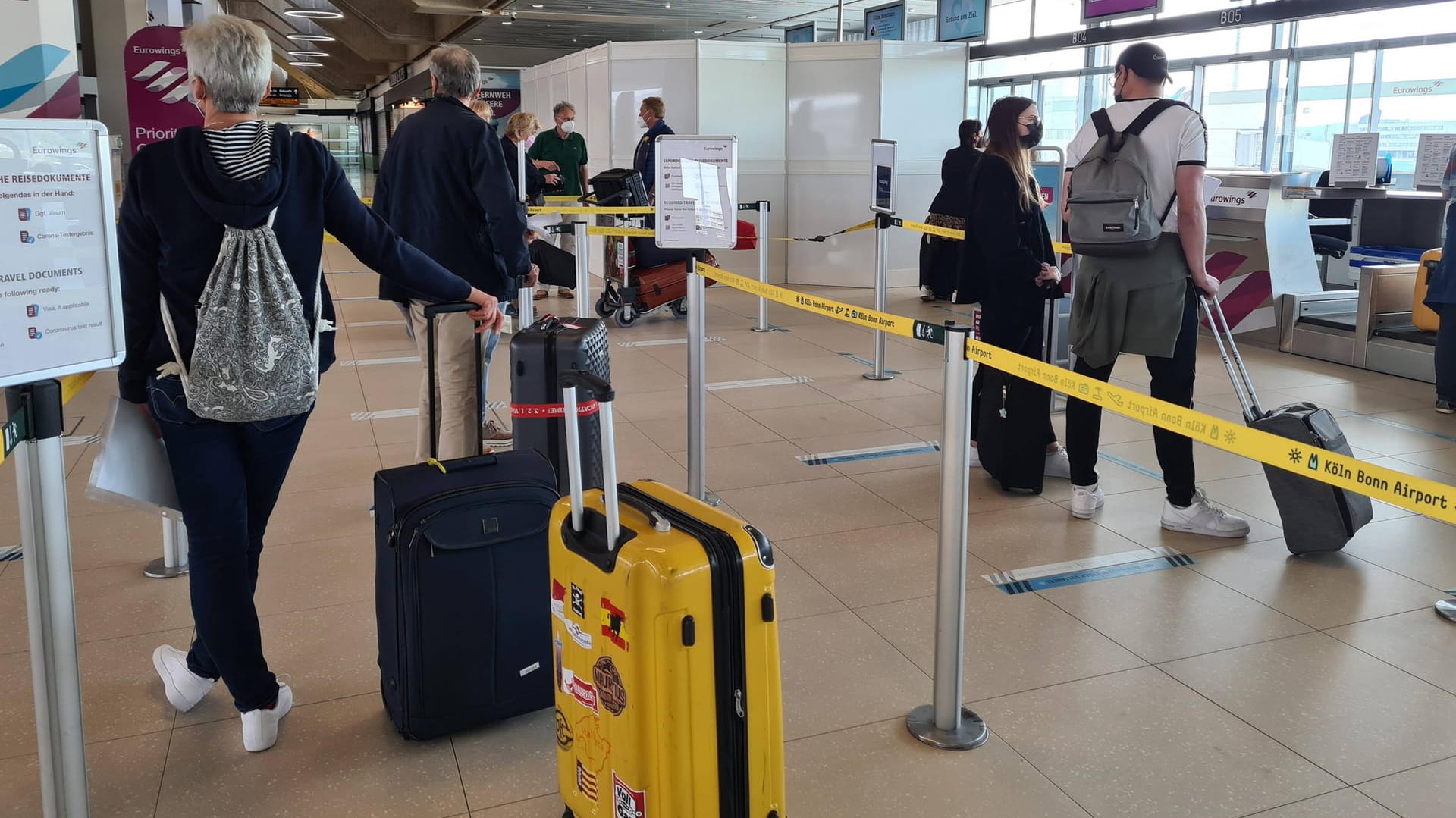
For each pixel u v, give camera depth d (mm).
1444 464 4449
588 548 1784
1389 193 7578
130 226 2016
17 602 3096
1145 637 2922
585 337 3059
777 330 7820
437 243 3691
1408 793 2203
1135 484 4270
